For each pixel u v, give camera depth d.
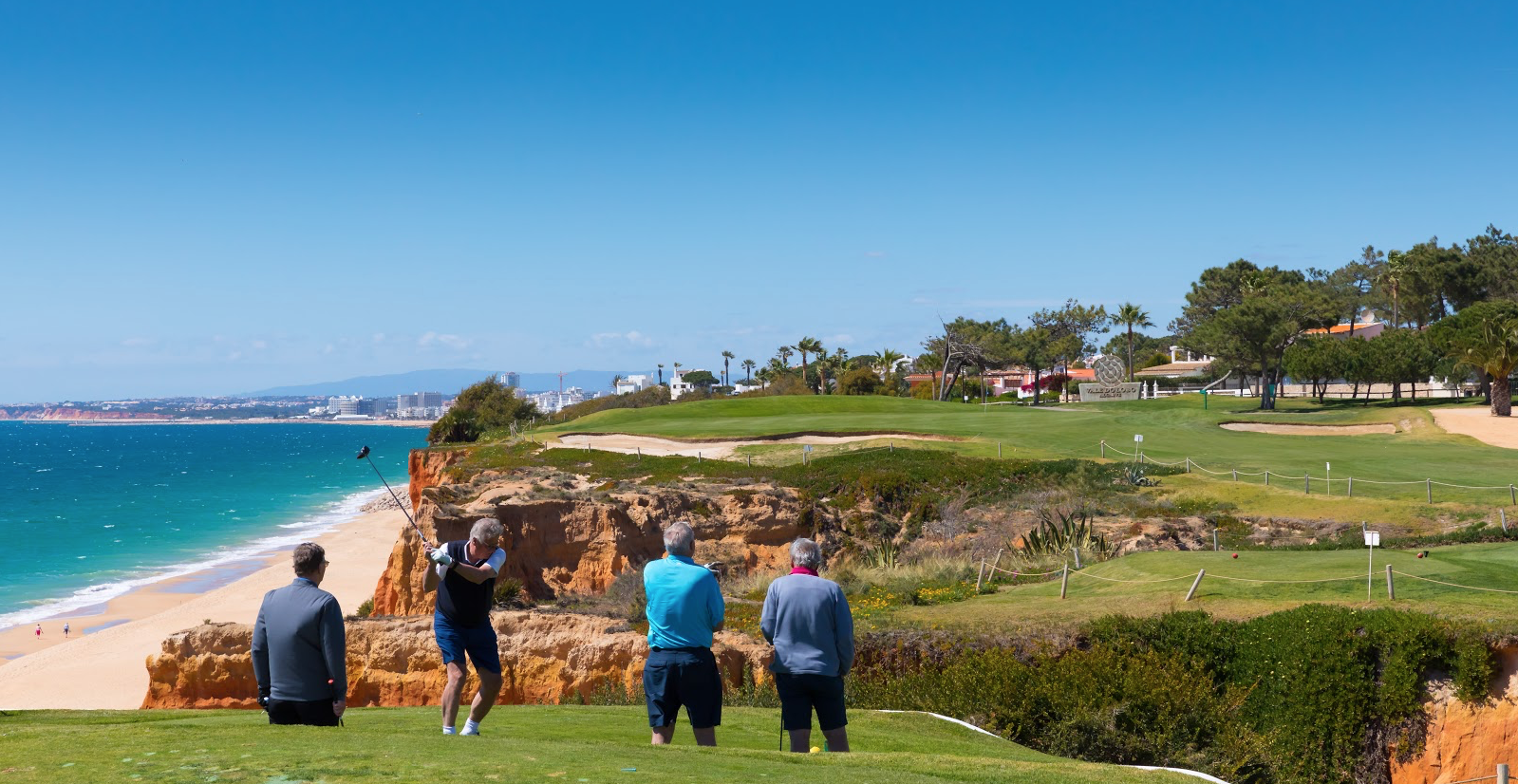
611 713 13.41
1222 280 135.62
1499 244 116.56
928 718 14.84
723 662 20.62
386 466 199.38
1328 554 25.09
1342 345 90.06
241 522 102.69
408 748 7.73
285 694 8.49
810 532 40.94
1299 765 16.56
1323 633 17.14
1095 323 148.75
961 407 79.81
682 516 40.22
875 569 32.34
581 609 26.81
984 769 9.27
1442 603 18.69
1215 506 36.59
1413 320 117.00
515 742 8.47
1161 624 19.09
